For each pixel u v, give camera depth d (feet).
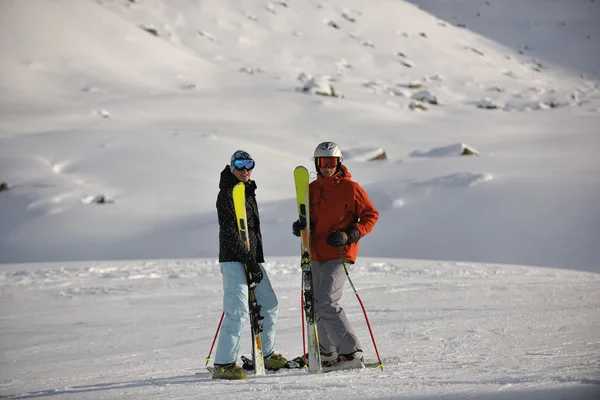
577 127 217.36
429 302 29.14
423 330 19.92
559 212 88.99
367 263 51.11
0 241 97.30
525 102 295.48
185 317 28.84
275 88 250.78
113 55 268.82
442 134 202.28
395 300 30.35
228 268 14.66
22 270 49.26
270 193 116.78
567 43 493.36
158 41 300.40
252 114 207.51
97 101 212.84
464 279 41.42
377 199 99.96
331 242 14.73
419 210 95.35
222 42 345.51
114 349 21.52
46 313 31.63
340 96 248.93
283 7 401.29
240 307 14.57
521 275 44.50
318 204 15.47
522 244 83.25
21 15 268.41
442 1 558.15
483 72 369.30
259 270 14.62
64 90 226.99
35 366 19.02
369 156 145.69
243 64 317.01
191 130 170.60
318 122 204.95
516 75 380.78
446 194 99.55
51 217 104.06
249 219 15.01
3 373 17.94
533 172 114.93
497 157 142.20
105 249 92.38
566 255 79.66
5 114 186.50
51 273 47.39
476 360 14.07
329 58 350.64
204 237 93.66
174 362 17.98
